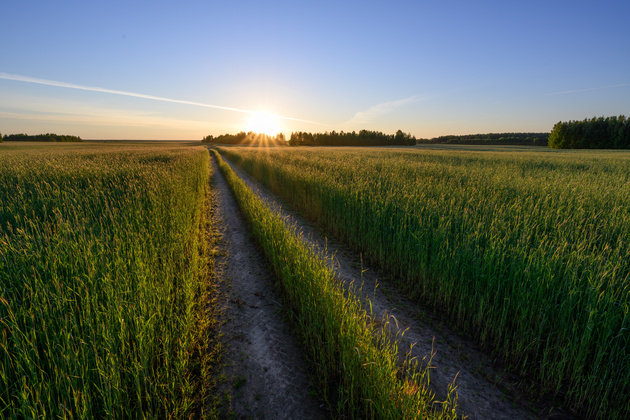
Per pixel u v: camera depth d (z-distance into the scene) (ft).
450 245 15.38
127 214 20.33
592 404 8.74
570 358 9.43
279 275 16.53
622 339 8.88
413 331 12.51
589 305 9.16
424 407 7.32
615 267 9.98
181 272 15.58
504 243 13.37
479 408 8.82
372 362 7.71
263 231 20.62
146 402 8.45
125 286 11.05
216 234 26.08
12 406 6.74
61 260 11.91
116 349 8.62
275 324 12.96
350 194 25.12
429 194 24.16
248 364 10.59
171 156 77.71
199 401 8.96
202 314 13.52
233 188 48.19
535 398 9.27
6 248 11.66
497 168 49.11
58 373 7.66
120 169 41.09
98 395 7.72
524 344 10.72
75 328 8.50
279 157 78.95
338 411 8.31
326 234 26.37
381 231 19.47
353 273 18.21
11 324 7.89
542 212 17.85
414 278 16.06
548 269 10.62
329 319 10.07
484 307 12.13
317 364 9.97
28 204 21.34
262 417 8.48
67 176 34.24
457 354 11.18
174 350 10.39
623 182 31.07
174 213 22.91
